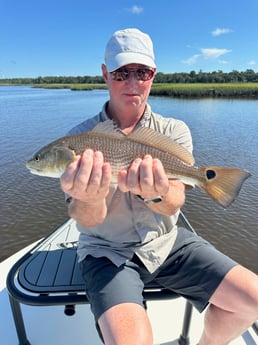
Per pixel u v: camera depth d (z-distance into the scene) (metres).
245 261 1.93
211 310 0.67
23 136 5.04
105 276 0.64
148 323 0.56
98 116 0.81
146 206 0.70
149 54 0.77
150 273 0.70
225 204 0.60
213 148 4.29
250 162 3.60
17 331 0.75
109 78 0.78
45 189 2.83
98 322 0.58
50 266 0.77
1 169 3.33
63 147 0.63
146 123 0.79
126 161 0.61
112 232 0.70
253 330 0.82
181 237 0.76
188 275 0.69
